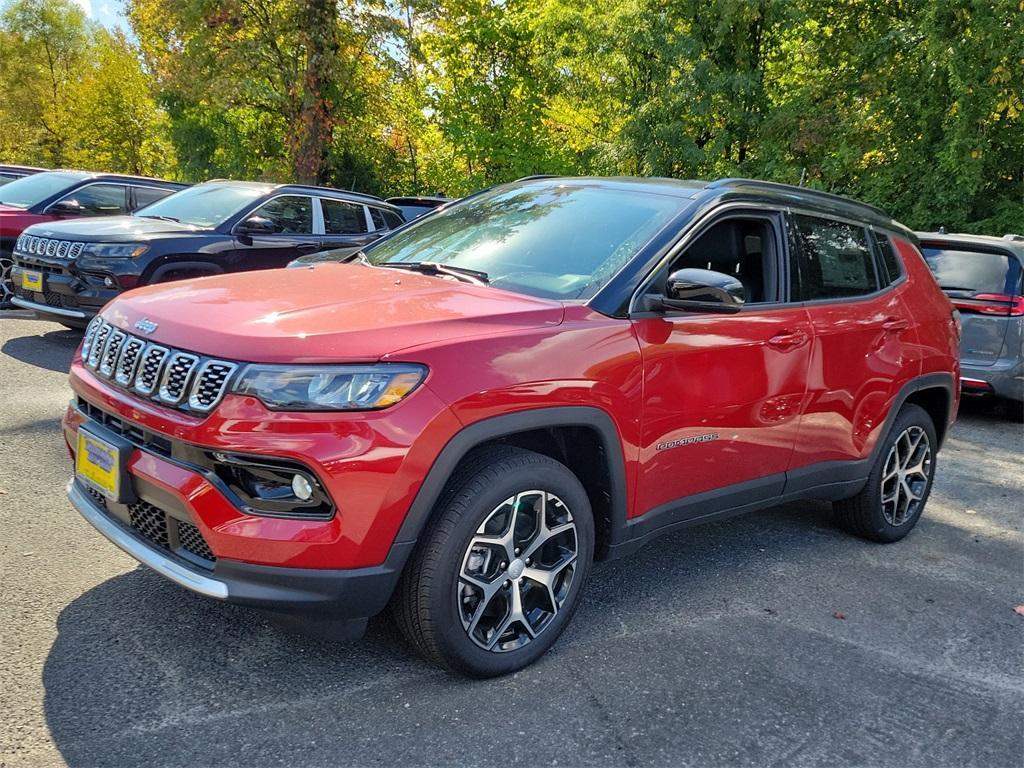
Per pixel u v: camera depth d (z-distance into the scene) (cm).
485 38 2295
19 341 792
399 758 246
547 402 285
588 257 341
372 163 2541
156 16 2317
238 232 813
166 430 259
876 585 406
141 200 1085
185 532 269
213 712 261
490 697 281
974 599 399
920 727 285
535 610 304
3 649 286
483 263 360
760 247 386
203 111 2531
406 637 283
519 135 2358
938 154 1520
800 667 318
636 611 356
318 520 249
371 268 372
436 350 264
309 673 287
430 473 259
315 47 2145
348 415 248
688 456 342
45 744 239
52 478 449
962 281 795
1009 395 780
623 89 1942
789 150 1777
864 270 439
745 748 264
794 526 486
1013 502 565
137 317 292
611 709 279
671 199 367
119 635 301
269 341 254
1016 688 317
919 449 478
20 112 3875
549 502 297
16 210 975
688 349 332
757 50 1864
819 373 392
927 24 1501
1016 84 1466
